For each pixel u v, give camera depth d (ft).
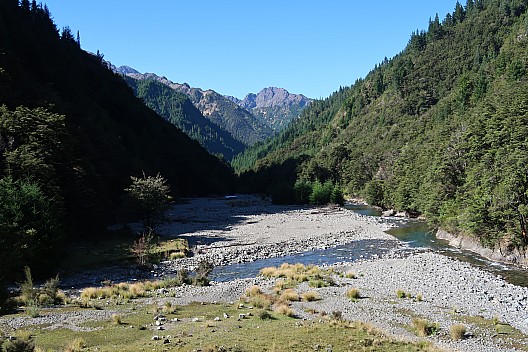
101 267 138.21
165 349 54.34
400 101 618.03
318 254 165.37
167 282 113.09
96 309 82.43
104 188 224.74
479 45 598.75
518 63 357.41
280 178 601.62
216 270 138.62
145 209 198.08
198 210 349.41
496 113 191.42
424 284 108.58
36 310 79.30
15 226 114.21
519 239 138.62
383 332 67.56
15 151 156.04
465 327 71.82
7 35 330.75
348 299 94.27
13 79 248.73
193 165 554.05
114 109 488.85
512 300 92.68
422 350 58.03
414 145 375.66
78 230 177.37
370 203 354.33
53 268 125.59
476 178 168.45
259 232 221.87
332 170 515.50
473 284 107.34
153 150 469.98
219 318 73.56
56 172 173.47
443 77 611.88
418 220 266.36
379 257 154.61
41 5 563.48
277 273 125.29
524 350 63.31
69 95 371.97
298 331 64.39
